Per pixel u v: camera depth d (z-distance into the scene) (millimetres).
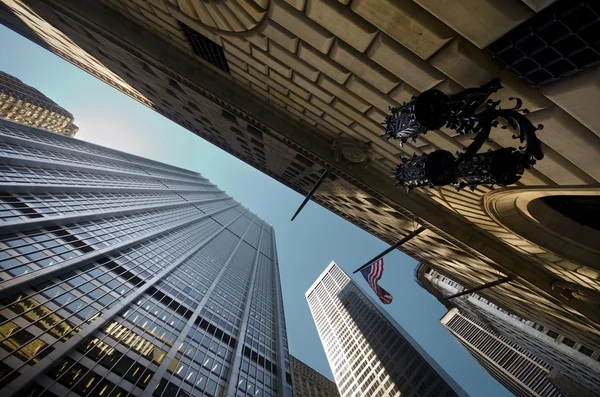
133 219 60844
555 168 6250
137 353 31422
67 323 28422
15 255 30375
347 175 12242
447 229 12188
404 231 19938
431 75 5785
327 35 6539
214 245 90750
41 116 131625
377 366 78438
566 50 3771
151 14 11438
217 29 9312
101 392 25500
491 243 12344
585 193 6344
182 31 11102
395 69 6191
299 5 6176
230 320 53781
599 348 21750
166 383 30484
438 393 59281
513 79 4855
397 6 4844
